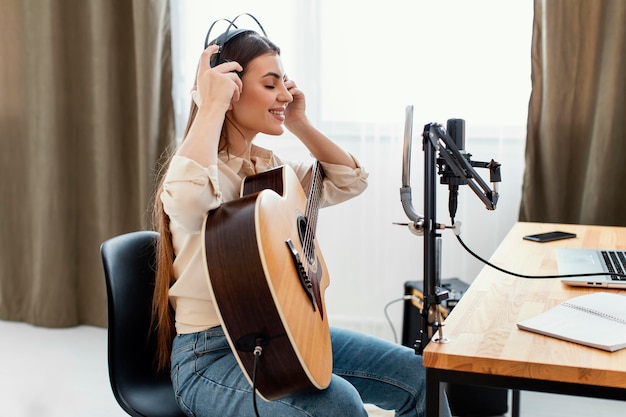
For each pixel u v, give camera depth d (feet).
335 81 9.68
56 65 10.16
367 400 4.75
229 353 4.29
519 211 9.05
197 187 4.00
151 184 9.91
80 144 10.41
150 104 9.81
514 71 9.18
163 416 4.34
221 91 4.33
